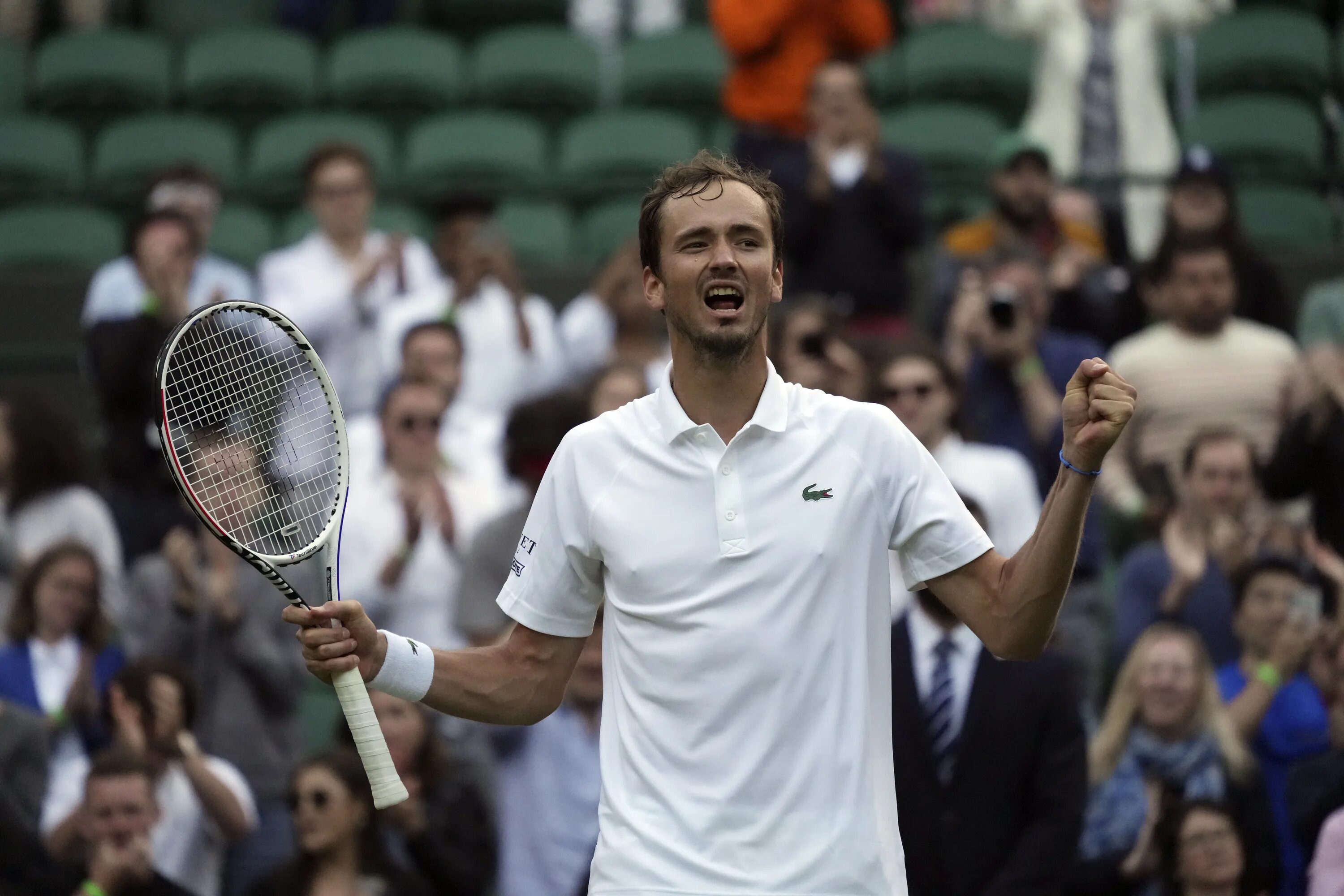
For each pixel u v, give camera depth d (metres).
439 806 22.25
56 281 37.62
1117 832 22.16
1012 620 12.30
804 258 32.69
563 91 44.44
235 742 24.83
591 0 49.38
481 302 31.84
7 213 40.75
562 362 32.50
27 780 23.80
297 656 25.70
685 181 12.77
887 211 32.50
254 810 24.12
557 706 13.48
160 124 42.78
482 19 47.59
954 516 12.66
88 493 28.56
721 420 12.73
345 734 22.66
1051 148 39.00
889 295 32.59
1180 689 22.30
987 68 43.41
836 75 32.72
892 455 12.71
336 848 21.45
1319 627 23.70
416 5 48.75
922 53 44.03
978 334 29.61
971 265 33.22
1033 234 33.06
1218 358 30.06
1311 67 42.22
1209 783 22.11
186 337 19.97
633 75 44.91
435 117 42.94
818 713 12.20
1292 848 22.27
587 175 41.84
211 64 44.59
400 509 26.62
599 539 12.67
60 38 45.12
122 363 29.80
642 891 12.06
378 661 12.75
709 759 12.15
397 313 31.98
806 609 12.27
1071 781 19.67
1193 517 25.97
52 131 42.50
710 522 12.43
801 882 11.98
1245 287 32.66
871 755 12.39
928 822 19.45
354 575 26.42
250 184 42.47
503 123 42.38
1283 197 39.75
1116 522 30.22
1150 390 30.08
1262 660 24.03
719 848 12.02
